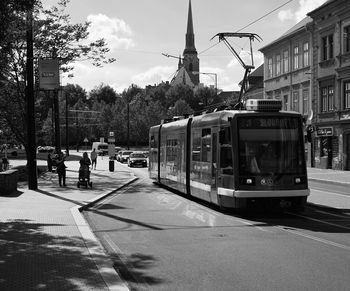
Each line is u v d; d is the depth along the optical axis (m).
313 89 43.66
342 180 29.66
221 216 14.38
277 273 7.67
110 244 10.30
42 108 35.91
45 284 6.78
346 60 38.75
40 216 13.55
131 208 16.59
